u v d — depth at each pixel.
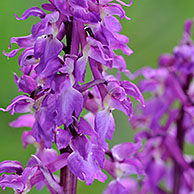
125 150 0.44
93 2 0.41
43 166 0.41
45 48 0.40
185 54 0.53
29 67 0.41
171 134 0.55
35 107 0.41
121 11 0.41
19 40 0.40
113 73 0.58
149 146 0.54
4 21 0.59
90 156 0.40
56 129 0.41
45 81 0.41
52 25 0.40
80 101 0.40
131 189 0.57
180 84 0.54
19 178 0.41
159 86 0.55
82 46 0.40
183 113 0.54
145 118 0.55
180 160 0.53
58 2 0.39
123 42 0.41
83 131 0.40
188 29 0.54
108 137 0.41
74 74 0.40
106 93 0.41
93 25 0.40
